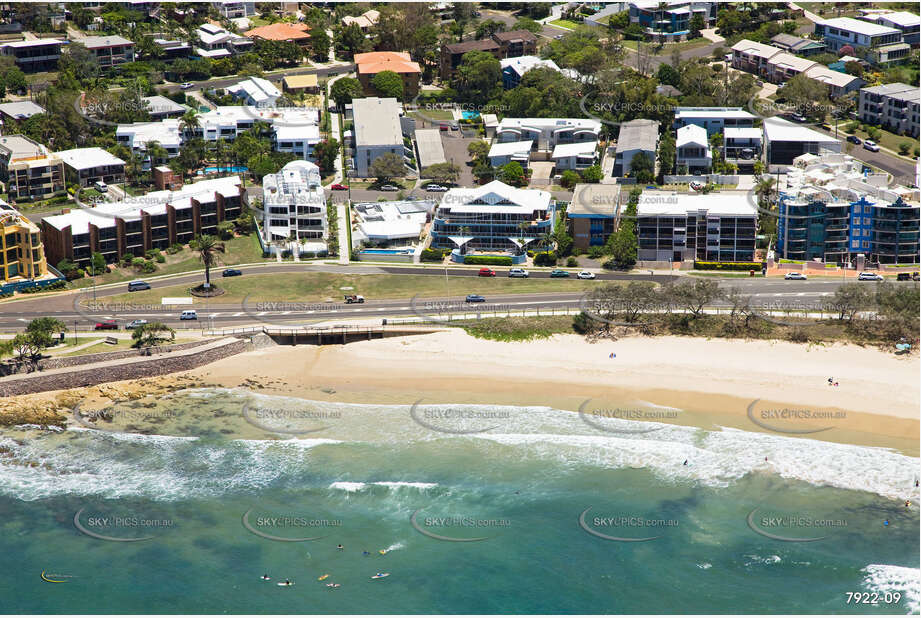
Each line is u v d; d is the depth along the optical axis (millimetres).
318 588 186625
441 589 186500
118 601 184000
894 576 186875
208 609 181750
